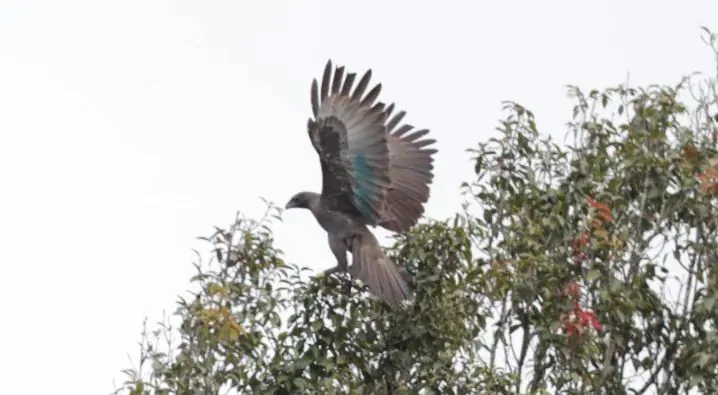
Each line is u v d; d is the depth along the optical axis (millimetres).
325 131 17219
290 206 17656
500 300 18375
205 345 16750
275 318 17094
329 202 17516
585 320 18094
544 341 18469
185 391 16609
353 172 17281
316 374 17109
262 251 17156
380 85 17000
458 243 17297
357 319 17188
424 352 17234
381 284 16766
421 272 17266
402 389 17141
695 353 18844
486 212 19234
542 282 18203
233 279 17156
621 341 19078
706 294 19312
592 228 18734
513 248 18891
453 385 17328
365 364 17297
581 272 18797
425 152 18172
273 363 17094
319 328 17031
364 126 17047
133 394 16578
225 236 17203
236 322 16688
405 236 17531
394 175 18078
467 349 17750
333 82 17141
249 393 17016
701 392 19172
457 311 17375
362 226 17375
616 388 19266
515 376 17500
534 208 19203
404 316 17219
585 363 18531
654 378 19375
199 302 16812
